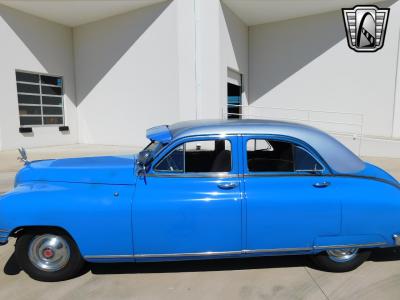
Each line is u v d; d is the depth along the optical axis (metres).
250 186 3.41
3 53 13.05
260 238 3.39
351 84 14.65
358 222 3.45
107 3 13.23
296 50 15.63
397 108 13.77
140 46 14.09
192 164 3.62
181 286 3.45
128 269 3.79
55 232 3.40
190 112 13.33
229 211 3.33
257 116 16.89
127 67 14.57
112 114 15.30
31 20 14.05
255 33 16.47
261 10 14.36
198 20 12.90
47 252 3.45
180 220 3.31
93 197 3.32
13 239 4.76
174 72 13.41
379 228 3.49
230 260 4.00
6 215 3.27
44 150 13.31
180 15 13.02
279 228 3.39
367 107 14.43
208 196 3.35
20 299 3.23
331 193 3.44
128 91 14.68
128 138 14.96
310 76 15.47
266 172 3.50
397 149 11.38
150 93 14.09
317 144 3.53
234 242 3.38
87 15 14.40
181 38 13.12
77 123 16.41
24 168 3.81
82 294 3.31
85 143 16.28
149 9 13.62
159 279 3.59
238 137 3.50
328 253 3.62
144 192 3.35
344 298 3.24
